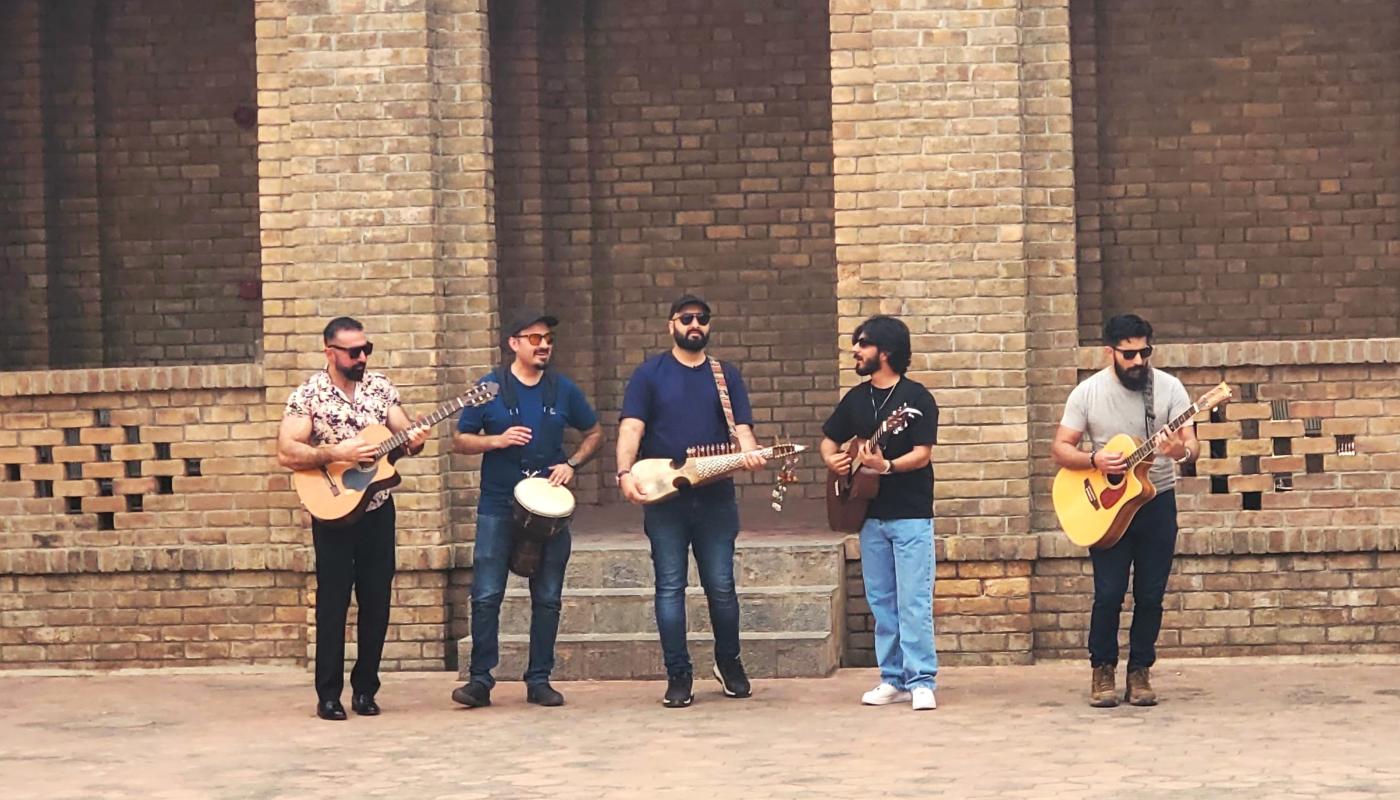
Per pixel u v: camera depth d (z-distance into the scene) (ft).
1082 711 33.09
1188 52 46.65
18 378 40.73
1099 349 39.14
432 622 40.11
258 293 48.26
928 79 38.91
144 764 30.40
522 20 47.24
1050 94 39.06
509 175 47.32
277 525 40.40
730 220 48.19
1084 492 32.96
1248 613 39.04
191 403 40.63
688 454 34.27
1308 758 28.40
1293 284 46.52
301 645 40.47
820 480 48.34
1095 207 46.73
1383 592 38.70
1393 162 46.24
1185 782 26.81
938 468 39.04
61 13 48.24
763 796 26.61
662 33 48.14
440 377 39.99
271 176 40.24
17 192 47.98
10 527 41.04
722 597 34.96
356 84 39.81
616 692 36.40
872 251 39.29
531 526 34.27
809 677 37.35
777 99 47.98
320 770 29.50
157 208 48.60
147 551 40.60
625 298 48.32
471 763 29.73
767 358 48.26
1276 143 46.55
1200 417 39.32
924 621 33.83
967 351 38.93
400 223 39.78
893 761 28.99
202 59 48.37
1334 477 38.88
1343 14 46.29
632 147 48.21
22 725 34.42
